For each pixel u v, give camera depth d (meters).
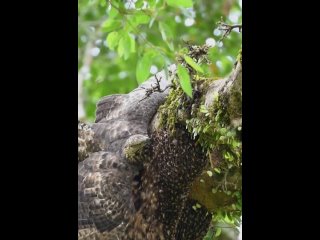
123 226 2.50
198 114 2.45
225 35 2.48
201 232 2.58
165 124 2.53
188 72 2.55
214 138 2.42
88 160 2.57
